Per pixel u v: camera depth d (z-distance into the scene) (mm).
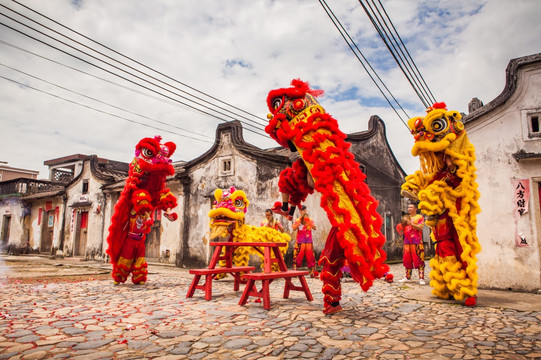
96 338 2961
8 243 21250
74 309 4191
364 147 15008
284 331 3193
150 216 6770
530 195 6188
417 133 5051
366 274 3467
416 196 5102
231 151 11688
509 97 6477
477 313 4098
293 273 4742
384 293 5703
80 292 5566
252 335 3059
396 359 2428
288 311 4102
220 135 12070
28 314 3891
